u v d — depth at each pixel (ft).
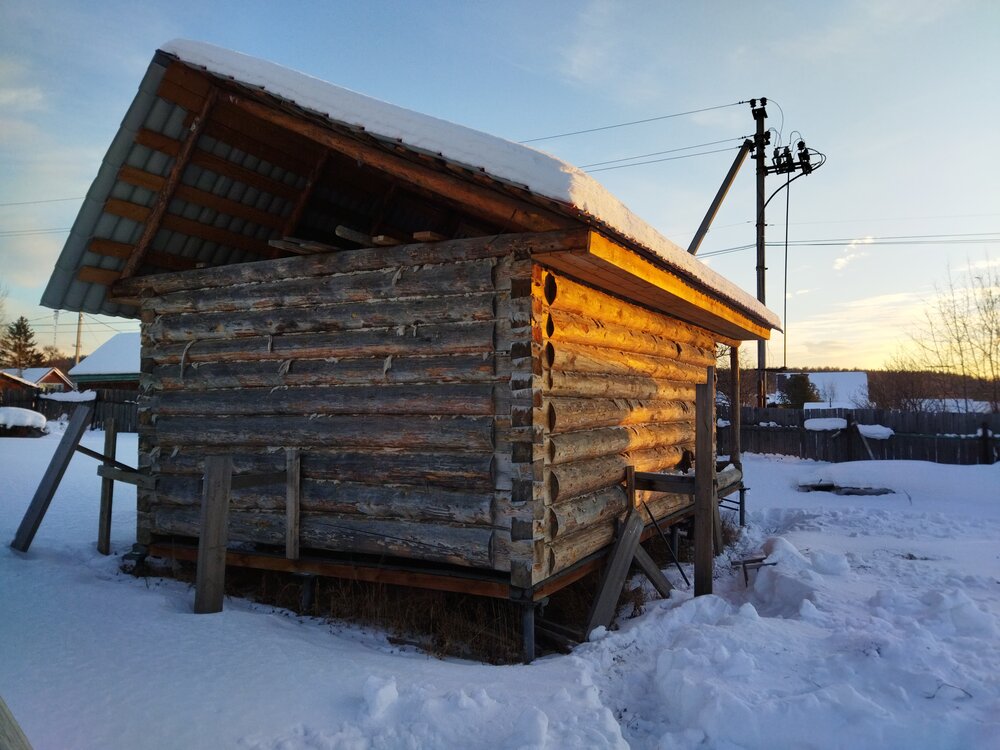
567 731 10.99
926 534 33.22
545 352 17.15
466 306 17.17
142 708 11.15
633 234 16.28
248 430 20.52
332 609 18.47
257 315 20.67
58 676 12.14
